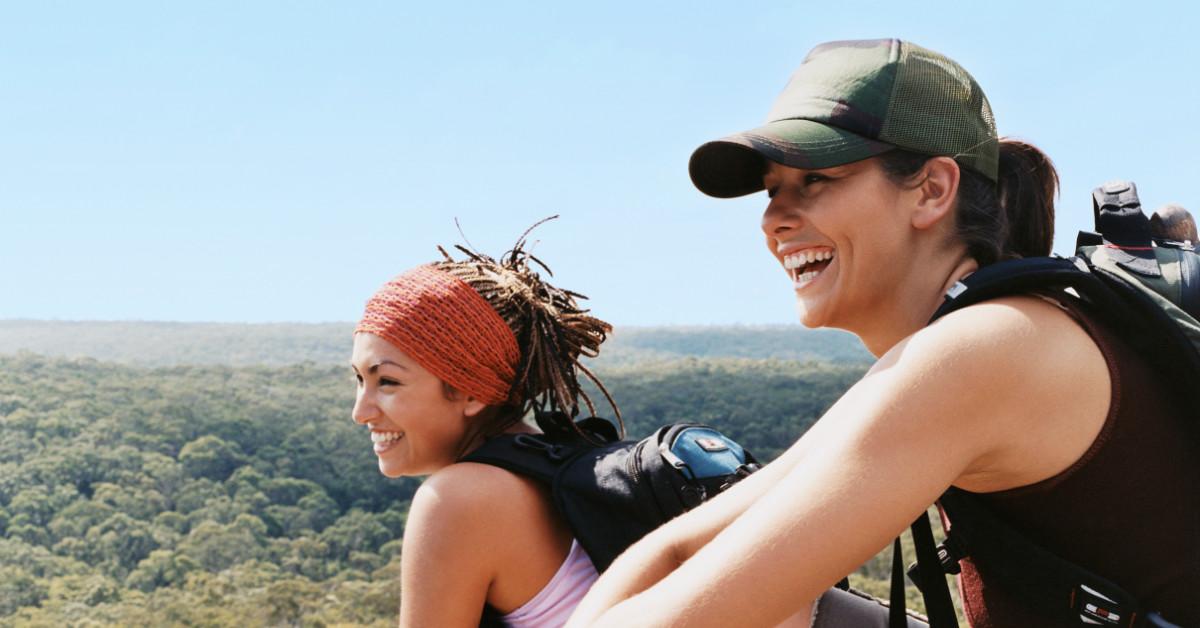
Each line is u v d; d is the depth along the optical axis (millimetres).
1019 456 1100
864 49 1298
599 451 1817
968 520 1196
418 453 1943
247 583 84438
